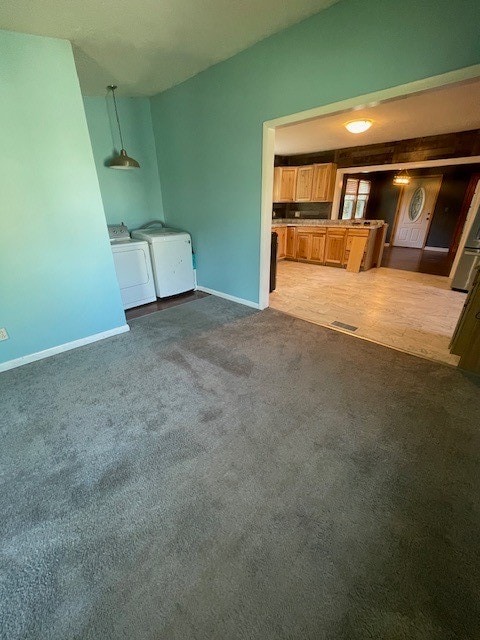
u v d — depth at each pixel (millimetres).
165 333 2945
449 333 2873
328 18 2000
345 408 1843
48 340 2541
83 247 2555
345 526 1186
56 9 1787
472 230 3891
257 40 2406
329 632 895
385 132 4336
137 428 1717
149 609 950
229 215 3430
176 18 2023
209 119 3148
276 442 1600
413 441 1590
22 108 2039
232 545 1124
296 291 4266
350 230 5488
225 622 918
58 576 1042
